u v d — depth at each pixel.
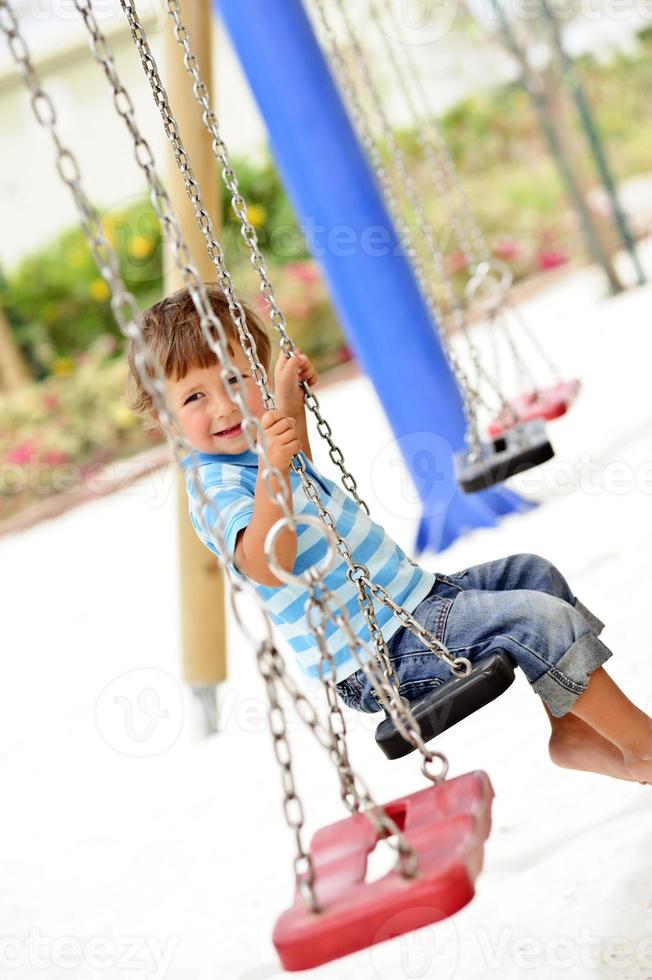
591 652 2.79
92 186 19.75
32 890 4.83
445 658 2.70
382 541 3.12
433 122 6.66
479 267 6.04
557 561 6.32
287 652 7.07
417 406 7.79
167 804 5.34
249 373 3.14
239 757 5.62
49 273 18.95
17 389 19.11
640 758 2.81
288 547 2.68
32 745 6.97
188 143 5.93
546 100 16.44
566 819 3.69
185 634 6.21
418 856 2.13
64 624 9.90
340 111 7.40
